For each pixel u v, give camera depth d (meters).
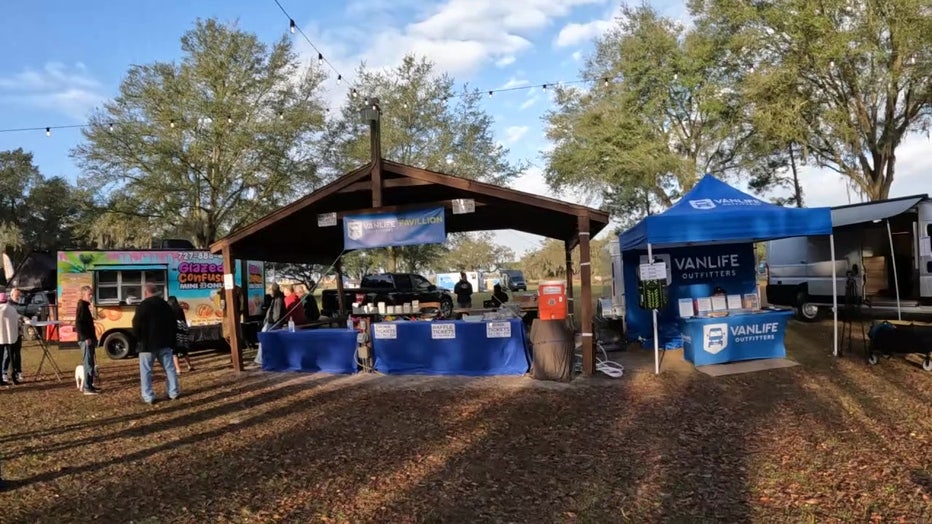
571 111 27.00
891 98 19.11
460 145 29.98
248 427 6.73
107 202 25.91
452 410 7.20
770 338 9.62
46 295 20.95
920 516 3.89
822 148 21.44
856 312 12.51
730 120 23.36
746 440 5.62
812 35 18.95
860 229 14.05
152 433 6.62
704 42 23.86
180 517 4.28
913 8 17.06
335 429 6.52
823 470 4.75
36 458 5.76
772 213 8.97
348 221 10.16
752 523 3.89
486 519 4.09
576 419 6.60
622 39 25.58
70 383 10.22
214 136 24.86
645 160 23.64
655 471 4.90
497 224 13.21
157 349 8.28
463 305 15.61
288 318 11.85
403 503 4.41
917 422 5.93
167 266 13.95
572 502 4.33
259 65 25.66
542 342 8.79
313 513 4.29
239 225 26.88
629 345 11.86
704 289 11.73
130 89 24.33
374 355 10.02
